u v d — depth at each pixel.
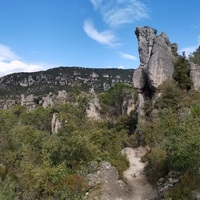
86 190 19.97
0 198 27.94
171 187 17.38
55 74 197.25
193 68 42.75
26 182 24.39
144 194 20.36
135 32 51.06
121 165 25.98
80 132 30.36
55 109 73.25
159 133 31.34
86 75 189.75
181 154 15.59
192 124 18.14
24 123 77.00
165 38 48.84
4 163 41.78
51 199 19.31
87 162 23.20
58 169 21.42
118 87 68.31
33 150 39.47
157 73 42.66
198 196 14.52
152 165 24.05
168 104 38.25
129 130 45.94
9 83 196.50
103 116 66.00
